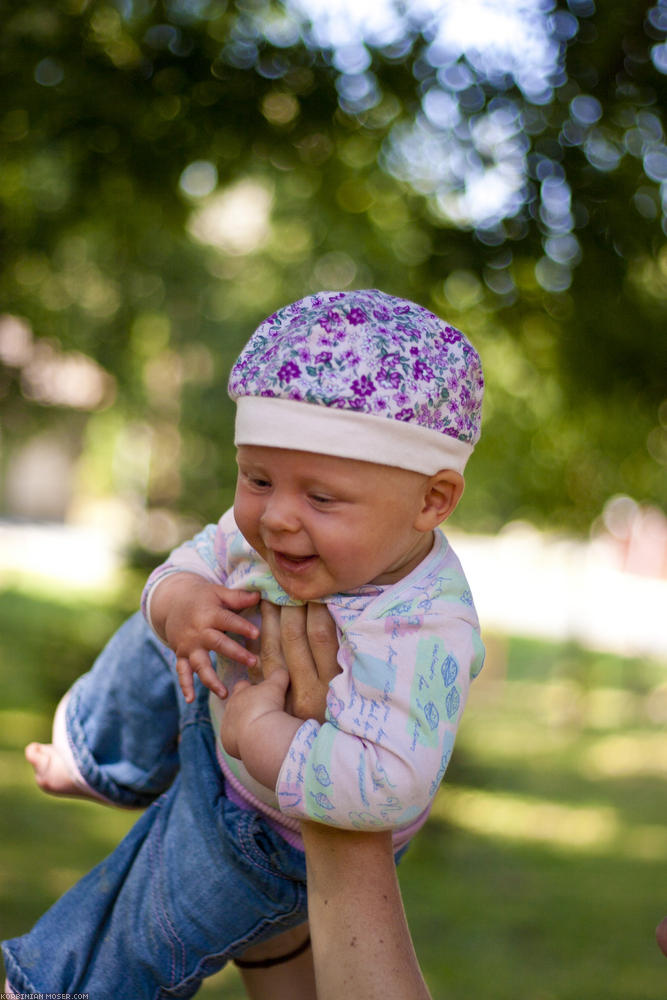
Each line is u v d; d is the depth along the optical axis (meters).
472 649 1.50
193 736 1.71
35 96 4.72
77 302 7.64
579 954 6.29
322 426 1.41
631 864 8.25
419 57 4.64
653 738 13.25
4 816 7.30
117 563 9.02
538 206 4.63
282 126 4.91
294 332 1.46
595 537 9.69
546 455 8.95
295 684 1.52
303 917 1.68
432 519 1.52
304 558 1.48
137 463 12.75
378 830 1.42
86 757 1.90
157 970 1.66
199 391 9.42
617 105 4.45
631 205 4.62
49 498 27.86
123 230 6.18
